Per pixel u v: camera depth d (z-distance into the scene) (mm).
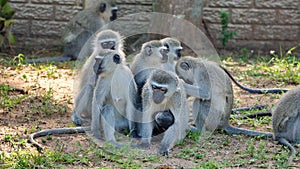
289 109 8711
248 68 14180
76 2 16812
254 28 16891
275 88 12180
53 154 8078
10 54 15734
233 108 10602
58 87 11945
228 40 16953
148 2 16766
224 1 16828
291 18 16859
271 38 16922
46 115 10109
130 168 7707
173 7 15742
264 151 8398
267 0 16828
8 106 10422
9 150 8367
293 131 8734
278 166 7797
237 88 12242
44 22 16859
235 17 16875
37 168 7656
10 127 9375
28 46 16812
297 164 7891
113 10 16031
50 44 16891
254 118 10203
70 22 15680
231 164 7875
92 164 7883
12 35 16000
